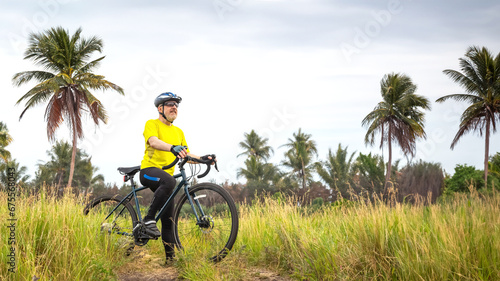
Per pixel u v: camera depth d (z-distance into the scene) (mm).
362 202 5609
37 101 43000
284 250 4613
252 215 5770
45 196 4961
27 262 3768
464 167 36375
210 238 4523
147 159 4652
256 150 87062
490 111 48906
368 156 37281
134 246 4727
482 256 3998
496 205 5570
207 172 4512
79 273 3867
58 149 56844
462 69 51219
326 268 4105
